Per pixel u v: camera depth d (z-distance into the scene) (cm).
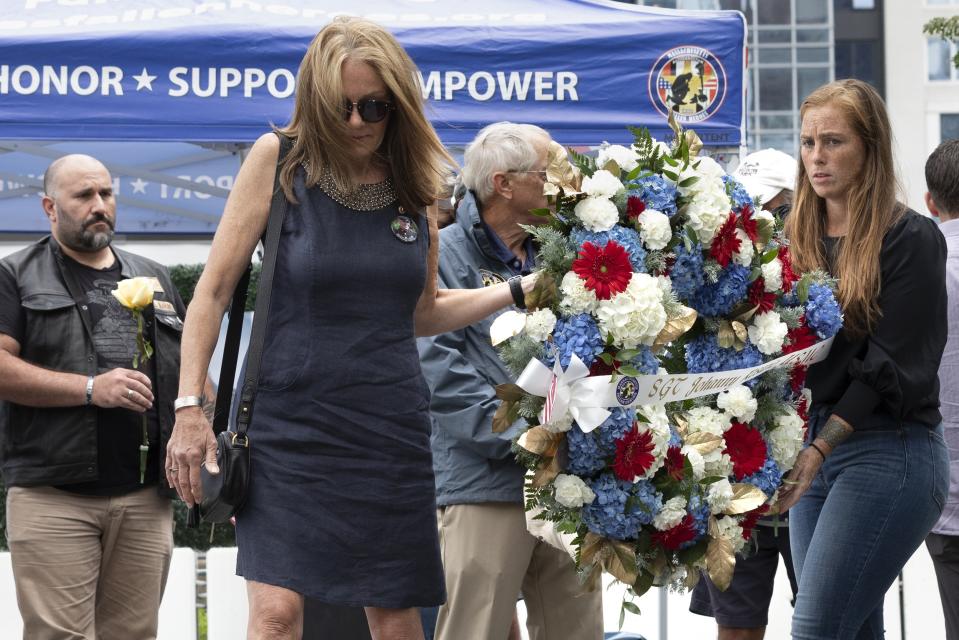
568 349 405
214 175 949
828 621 471
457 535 529
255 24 671
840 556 469
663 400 424
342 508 411
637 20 693
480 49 681
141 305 573
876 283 468
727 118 693
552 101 686
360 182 420
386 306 418
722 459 441
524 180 532
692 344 461
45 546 594
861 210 477
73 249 620
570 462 416
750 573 581
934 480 473
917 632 750
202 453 409
